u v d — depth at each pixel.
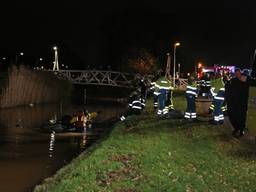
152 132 19.47
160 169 13.10
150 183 11.78
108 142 17.38
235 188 11.87
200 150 15.78
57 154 24.17
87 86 136.75
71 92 115.19
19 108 78.19
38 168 20.14
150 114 28.06
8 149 25.83
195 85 23.38
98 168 13.23
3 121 50.88
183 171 13.05
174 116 25.84
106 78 122.94
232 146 16.75
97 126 39.47
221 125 21.30
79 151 25.33
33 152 24.78
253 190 11.71
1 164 20.97
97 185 11.71
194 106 23.39
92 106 86.12
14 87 80.31
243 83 18.31
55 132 35.41
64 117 37.75
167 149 15.76
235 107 18.30
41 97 92.75
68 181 12.24
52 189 12.23
